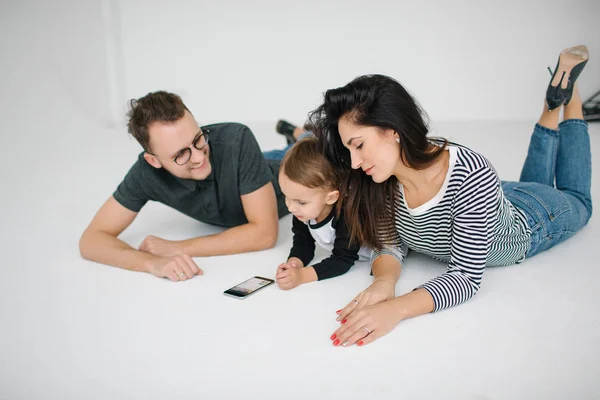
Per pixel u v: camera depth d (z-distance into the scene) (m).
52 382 1.41
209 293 1.86
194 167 1.96
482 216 1.59
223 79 5.45
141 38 5.38
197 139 1.92
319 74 5.30
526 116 4.98
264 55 5.33
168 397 1.34
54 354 1.54
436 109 5.13
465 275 1.66
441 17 4.91
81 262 2.16
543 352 1.46
